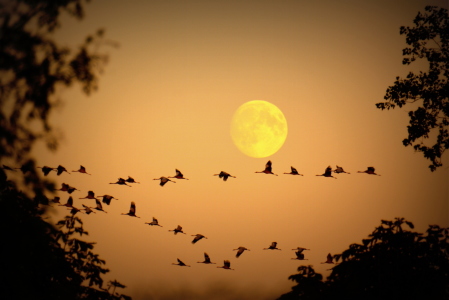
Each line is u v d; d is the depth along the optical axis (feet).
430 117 47.37
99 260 35.17
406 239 27.94
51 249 31.19
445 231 28.02
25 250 28.68
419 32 47.85
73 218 36.65
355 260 28.43
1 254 28.53
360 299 26.81
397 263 27.45
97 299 33.14
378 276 27.30
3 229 28.78
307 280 27.86
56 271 31.86
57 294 30.14
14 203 30.07
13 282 27.78
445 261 27.35
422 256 27.68
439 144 47.47
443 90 46.57
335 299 27.02
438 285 26.73
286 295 28.07
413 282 26.89
